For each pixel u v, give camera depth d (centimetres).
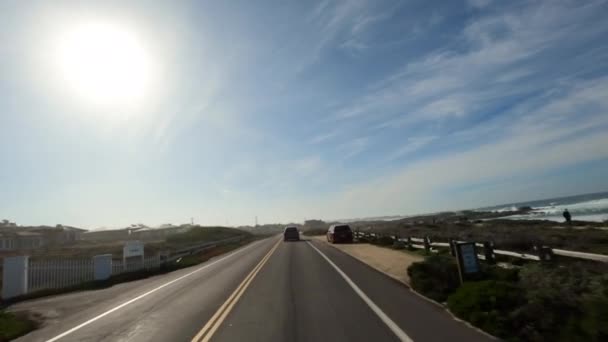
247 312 924
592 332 582
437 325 727
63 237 7106
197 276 1820
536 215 7394
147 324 874
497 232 2519
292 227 5194
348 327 736
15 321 1012
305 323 786
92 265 1994
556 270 944
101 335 810
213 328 789
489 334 659
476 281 965
